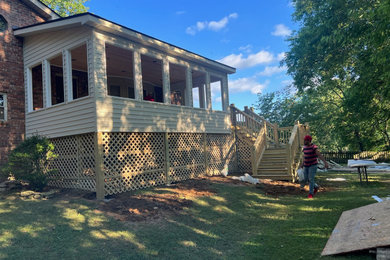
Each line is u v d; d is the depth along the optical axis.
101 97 7.07
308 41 12.49
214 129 11.65
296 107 24.69
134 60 8.28
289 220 5.35
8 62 9.20
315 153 7.36
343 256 3.32
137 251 3.91
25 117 9.50
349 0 9.20
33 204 6.11
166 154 9.01
